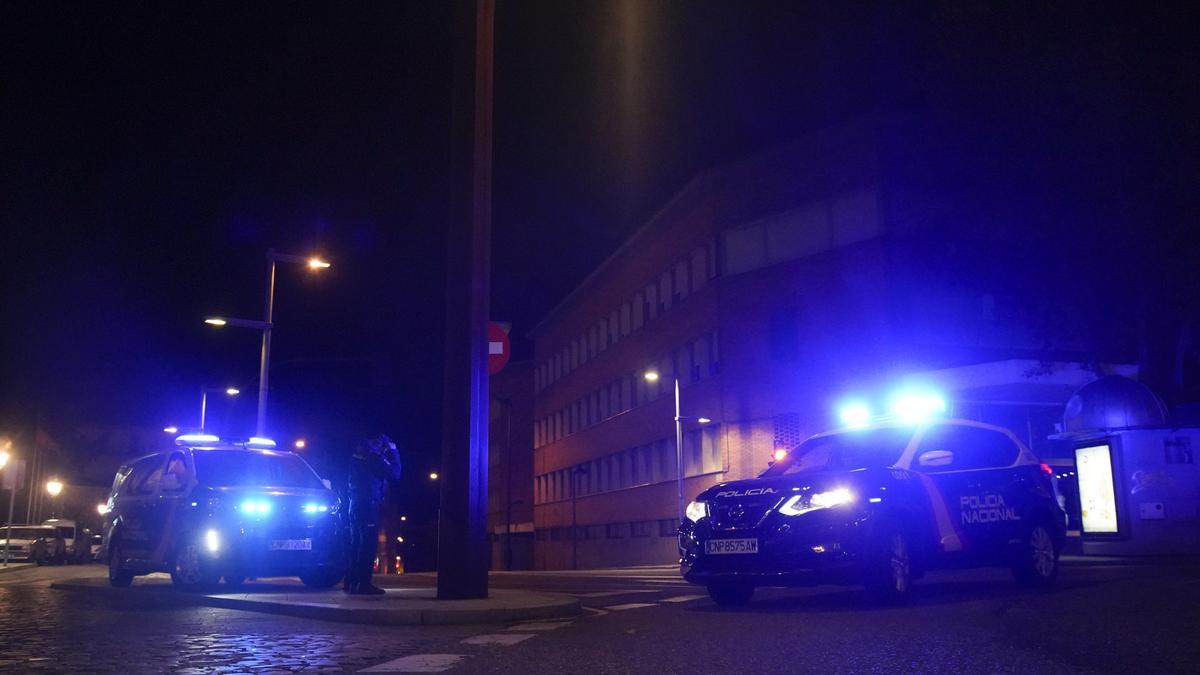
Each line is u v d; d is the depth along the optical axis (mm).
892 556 9812
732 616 9312
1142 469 21094
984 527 10914
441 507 11211
